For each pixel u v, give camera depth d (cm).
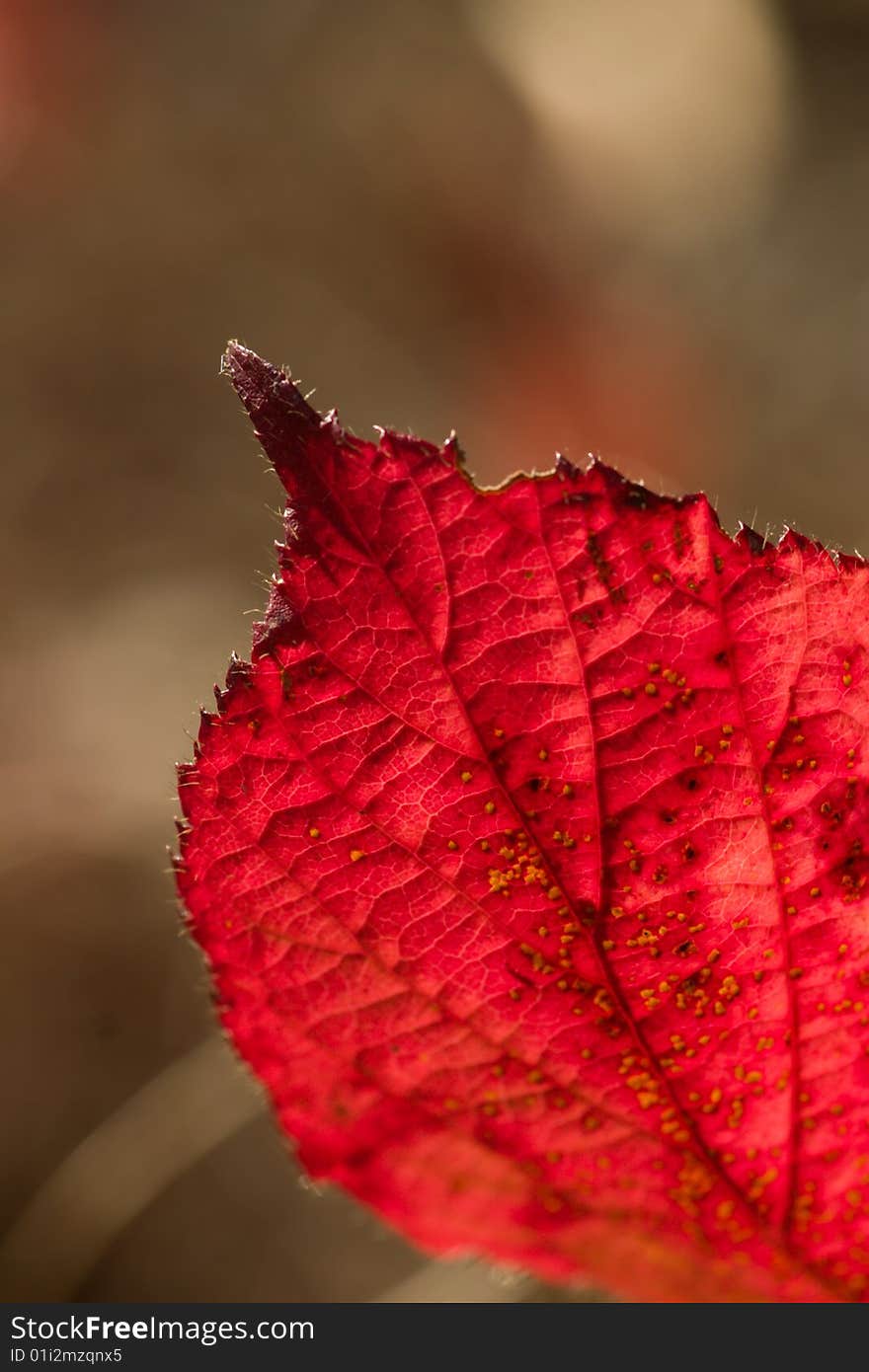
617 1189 23
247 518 95
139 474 95
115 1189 55
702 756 22
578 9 120
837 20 135
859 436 100
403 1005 23
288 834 22
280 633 22
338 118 111
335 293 105
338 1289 60
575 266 110
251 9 113
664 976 23
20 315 99
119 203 105
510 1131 23
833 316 108
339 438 22
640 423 102
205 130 108
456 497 22
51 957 69
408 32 115
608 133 117
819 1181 23
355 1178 23
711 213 117
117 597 88
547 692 22
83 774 77
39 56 104
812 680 22
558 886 22
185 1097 56
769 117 122
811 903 22
